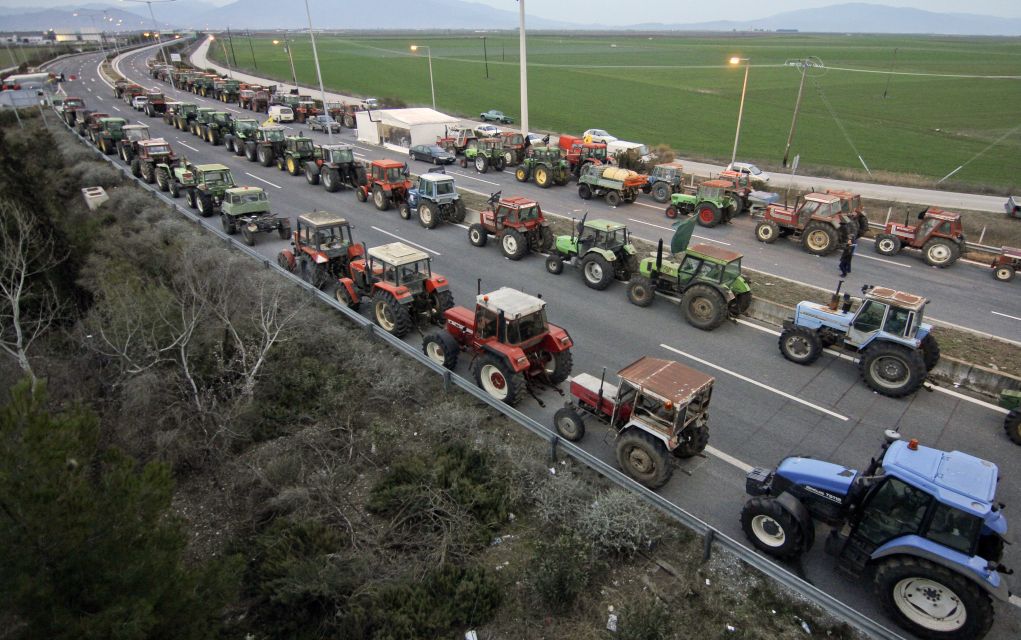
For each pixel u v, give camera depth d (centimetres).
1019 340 1602
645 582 823
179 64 9656
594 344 1560
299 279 1725
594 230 1922
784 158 4009
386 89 7831
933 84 8688
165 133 4591
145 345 1182
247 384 1166
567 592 769
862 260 2239
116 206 2489
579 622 758
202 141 4341
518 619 760
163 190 2958
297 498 918
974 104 6888
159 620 544
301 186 3209
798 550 841
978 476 740
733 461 1111
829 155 4422
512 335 1196
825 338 1447
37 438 539
